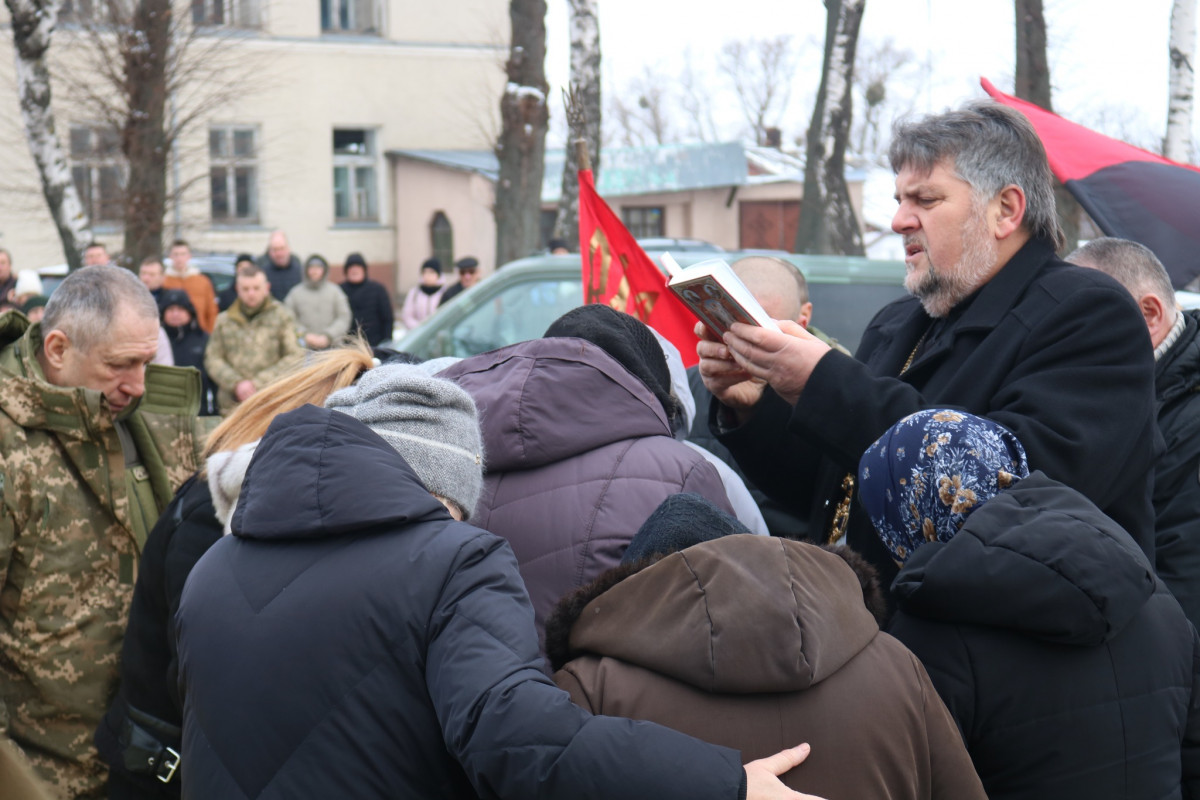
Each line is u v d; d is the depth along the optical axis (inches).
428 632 58.4
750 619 53.7
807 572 56.3
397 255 988.6
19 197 779.4
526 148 537.6
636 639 56.4
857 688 55.2
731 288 79.4
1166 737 63.0
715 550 56.3
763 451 93.1
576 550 72.9
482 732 53.9
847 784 53.5
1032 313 80.7
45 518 96.6
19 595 96.9
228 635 59.9
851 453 78.5
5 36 768.9
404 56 968.9
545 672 59.9
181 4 738.2
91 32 633.0
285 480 61.5
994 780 61.7
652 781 51.1
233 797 57.5
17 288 430.6
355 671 57.9
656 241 430.9
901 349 93.0
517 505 75.1
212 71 773.9
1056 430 73.9
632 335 88.7
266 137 911.0
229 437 84.6
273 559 61.4
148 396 107.0
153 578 86.4
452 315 231.8
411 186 971.3
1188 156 473.4
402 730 57.6
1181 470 107.6
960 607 60.4
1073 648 61.0
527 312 229.3
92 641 98.3
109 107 611.5
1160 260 126.6
